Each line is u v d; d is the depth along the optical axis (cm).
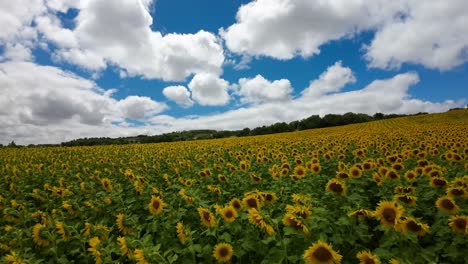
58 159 2477
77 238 673
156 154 2494
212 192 995
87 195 1073
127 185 1276
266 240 543
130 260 602
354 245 600
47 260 675
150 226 673
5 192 1286
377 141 2405
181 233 570
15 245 705
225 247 546
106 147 3972
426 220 730
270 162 1545
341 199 757
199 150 2836
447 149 1725
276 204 766
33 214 850
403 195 707
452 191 721
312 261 457
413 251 517
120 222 664
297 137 4575
